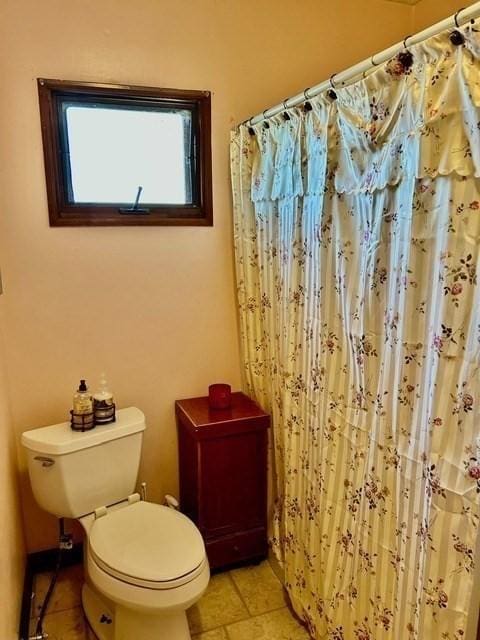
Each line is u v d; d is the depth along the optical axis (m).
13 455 1.91
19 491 2.01
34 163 1.88
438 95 1.04
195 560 1.58
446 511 1.13
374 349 1.37
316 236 1.58
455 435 1.10
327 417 1.60
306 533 1.80
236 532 2.11
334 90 1.38
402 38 2.34
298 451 1.84
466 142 1.00
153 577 1.50
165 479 2.32
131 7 1.91
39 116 1.85
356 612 1.50
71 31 1.85
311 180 1.58
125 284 2.09
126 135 2.03
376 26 2.29
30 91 1.83
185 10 1.98
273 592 2.02
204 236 2.18
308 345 1.70
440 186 1.09
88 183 2.00
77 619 1.88
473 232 1.02
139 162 2.06
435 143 1.08
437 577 1.17
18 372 1.99
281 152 1.75
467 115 0.98
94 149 1.99
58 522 2.15
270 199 1.89
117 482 1.91
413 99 1.11
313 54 2.20
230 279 2.26
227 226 2.21
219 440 2.01
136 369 2.17
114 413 1.94
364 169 1.32
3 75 1.79
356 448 1.47
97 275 2.04
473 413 1.06
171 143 2.10
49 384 2.04
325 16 2.19
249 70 2.11
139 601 1.50
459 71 0.98
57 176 1.93
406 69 1.12
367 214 1.34
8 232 1.89
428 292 1.15
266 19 2.10
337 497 1.58
